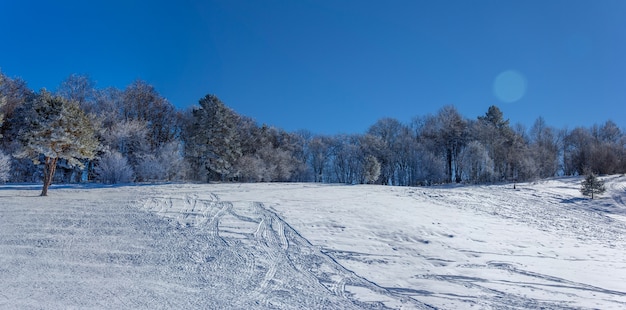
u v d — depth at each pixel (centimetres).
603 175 4106
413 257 1076
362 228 1388
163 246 1063
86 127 2150
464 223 1627
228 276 845
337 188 2741
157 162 3503
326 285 811
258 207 1722
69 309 614
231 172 3900
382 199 2186
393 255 1084
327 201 2003
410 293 776
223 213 1559
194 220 1407
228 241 1143
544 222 1869
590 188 2825
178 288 752
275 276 859
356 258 1036
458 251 1170
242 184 2980
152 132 4478
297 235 1253
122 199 1839
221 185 2817
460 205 2177
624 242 1505
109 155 3353
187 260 951
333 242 1188
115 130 3747
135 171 3462
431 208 1975
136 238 1134
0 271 798
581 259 1157
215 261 953
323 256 1040
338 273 900
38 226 1216
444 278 891
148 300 677
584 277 937
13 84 3778
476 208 2119
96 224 1277
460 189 3078
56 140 1984
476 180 4319
